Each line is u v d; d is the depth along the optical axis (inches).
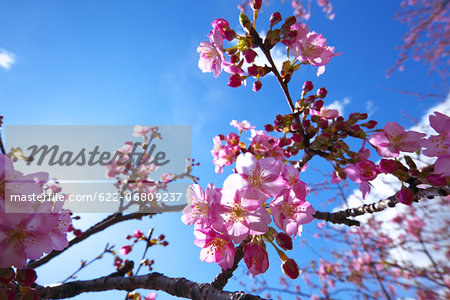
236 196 7.3
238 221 7.3
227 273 8.9
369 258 32.1
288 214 7.6
